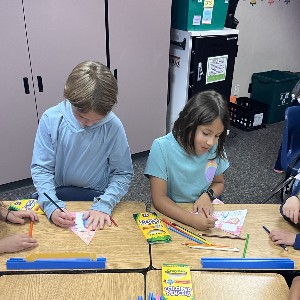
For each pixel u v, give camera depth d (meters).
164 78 3.05
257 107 3.88
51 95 2.56
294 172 1.91
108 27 2.60
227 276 0.97
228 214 1.26
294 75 4.18
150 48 2.86
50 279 0.95
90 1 2.45
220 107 1.25
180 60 3.08
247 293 0.92
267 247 1.09
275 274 0.99
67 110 1.30
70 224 1.16
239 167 3.07
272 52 4.42
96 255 1.03
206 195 1.39
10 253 1.03
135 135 3.10
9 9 2.20
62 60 2.50
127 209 1.28
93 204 1.27
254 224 1.21
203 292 0.91
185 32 2.94
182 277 0.95
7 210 1.20
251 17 4.01
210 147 1.32
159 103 3.12
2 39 2.25
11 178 2.63
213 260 1.00
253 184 2.81
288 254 1.06
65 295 0.89
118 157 1.38
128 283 0.94
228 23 3.30
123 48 2.73
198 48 2.96
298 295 0.91
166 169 1.39
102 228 1.16
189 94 3.14
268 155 3.31
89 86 1.08
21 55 2.34
